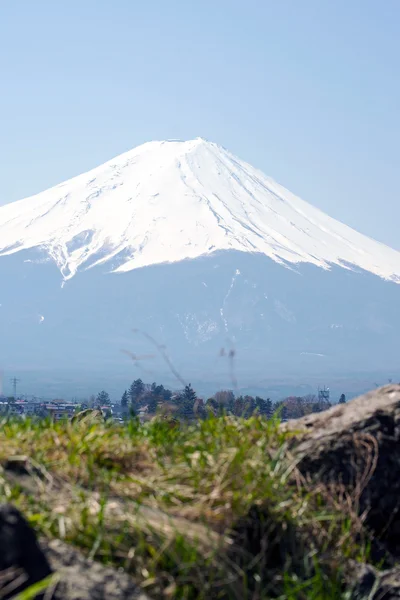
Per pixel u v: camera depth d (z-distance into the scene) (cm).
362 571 721
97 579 539
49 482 694
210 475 758
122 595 533
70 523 625
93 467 755
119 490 716
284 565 708
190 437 876
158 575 616
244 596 638
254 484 742
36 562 511
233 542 683
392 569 732
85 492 692
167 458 809
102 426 890
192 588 623
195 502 720
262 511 728
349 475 827
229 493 727
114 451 799
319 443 853
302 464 843
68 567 546
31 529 522
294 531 733
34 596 498
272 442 869
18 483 674
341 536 756
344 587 714
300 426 905
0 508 513
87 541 615
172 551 630
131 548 623
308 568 710
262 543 684
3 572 493
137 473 769
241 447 800
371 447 837
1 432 821
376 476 819
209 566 638
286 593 659
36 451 753
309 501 786
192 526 679
